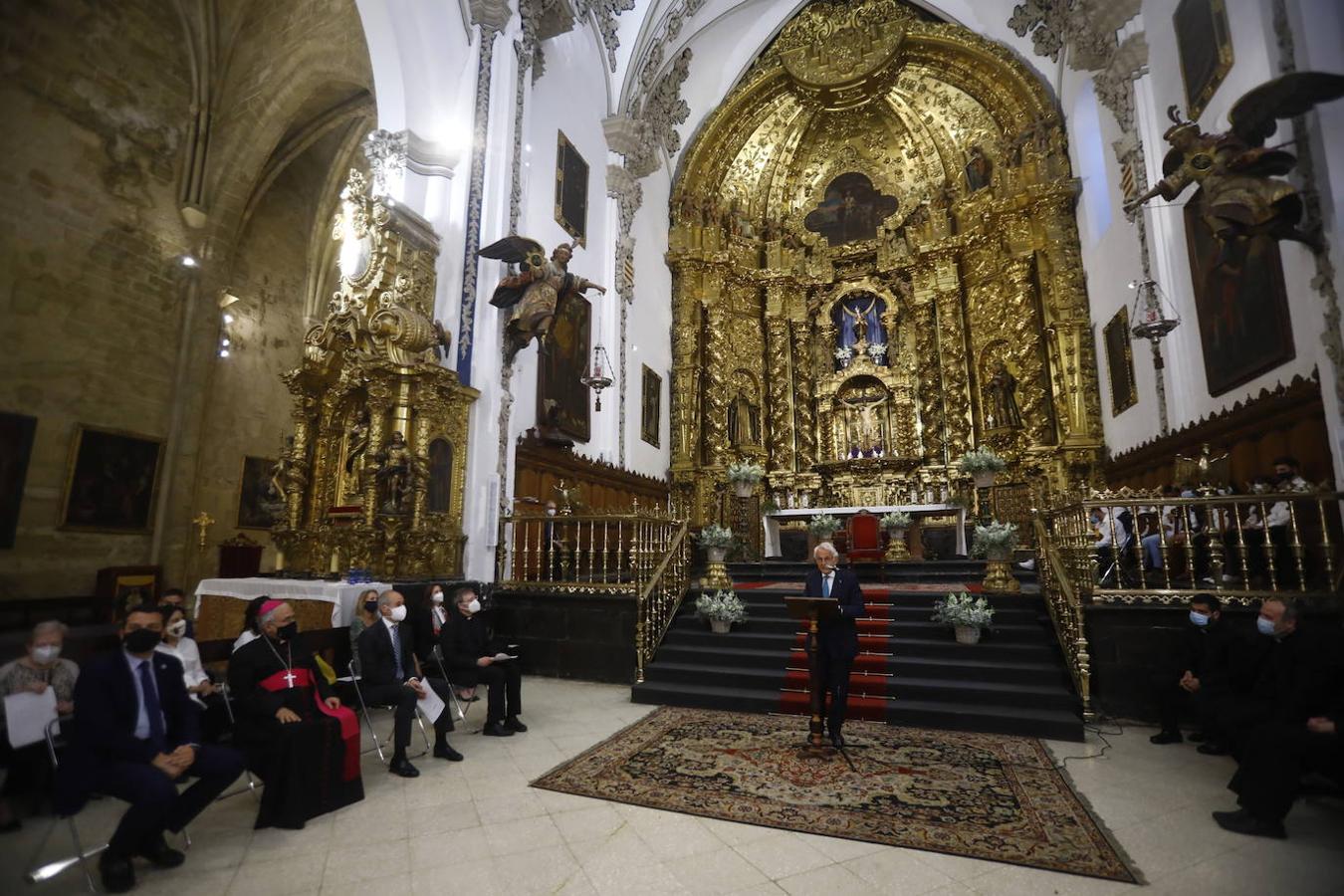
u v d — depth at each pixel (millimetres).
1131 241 11953
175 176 13055
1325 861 3717
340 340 9344
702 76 18422
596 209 14547
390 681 5539
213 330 13352
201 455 13984
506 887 3516
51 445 10719
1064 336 14945
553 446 11906
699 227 18891
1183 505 6828
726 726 6547
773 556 16062
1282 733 4102
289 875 3641
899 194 19234
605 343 14445
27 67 10625
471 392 9734
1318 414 6848
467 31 10758
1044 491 15055
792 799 4668
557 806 4582
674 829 4211
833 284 19688
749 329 19500
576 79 13891
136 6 12273
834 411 19016
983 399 17000
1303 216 6023
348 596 7094
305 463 9781
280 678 4578
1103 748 5852
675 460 17531
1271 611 4598
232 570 13242
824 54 17891
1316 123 5824
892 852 3887
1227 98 8367
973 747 5875
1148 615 6699
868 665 7531
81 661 3799
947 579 11781
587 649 8727
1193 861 3750
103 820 4258
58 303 10938
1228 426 8516
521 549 10352
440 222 10422
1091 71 12891
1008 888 3480
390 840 4070
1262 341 7777
